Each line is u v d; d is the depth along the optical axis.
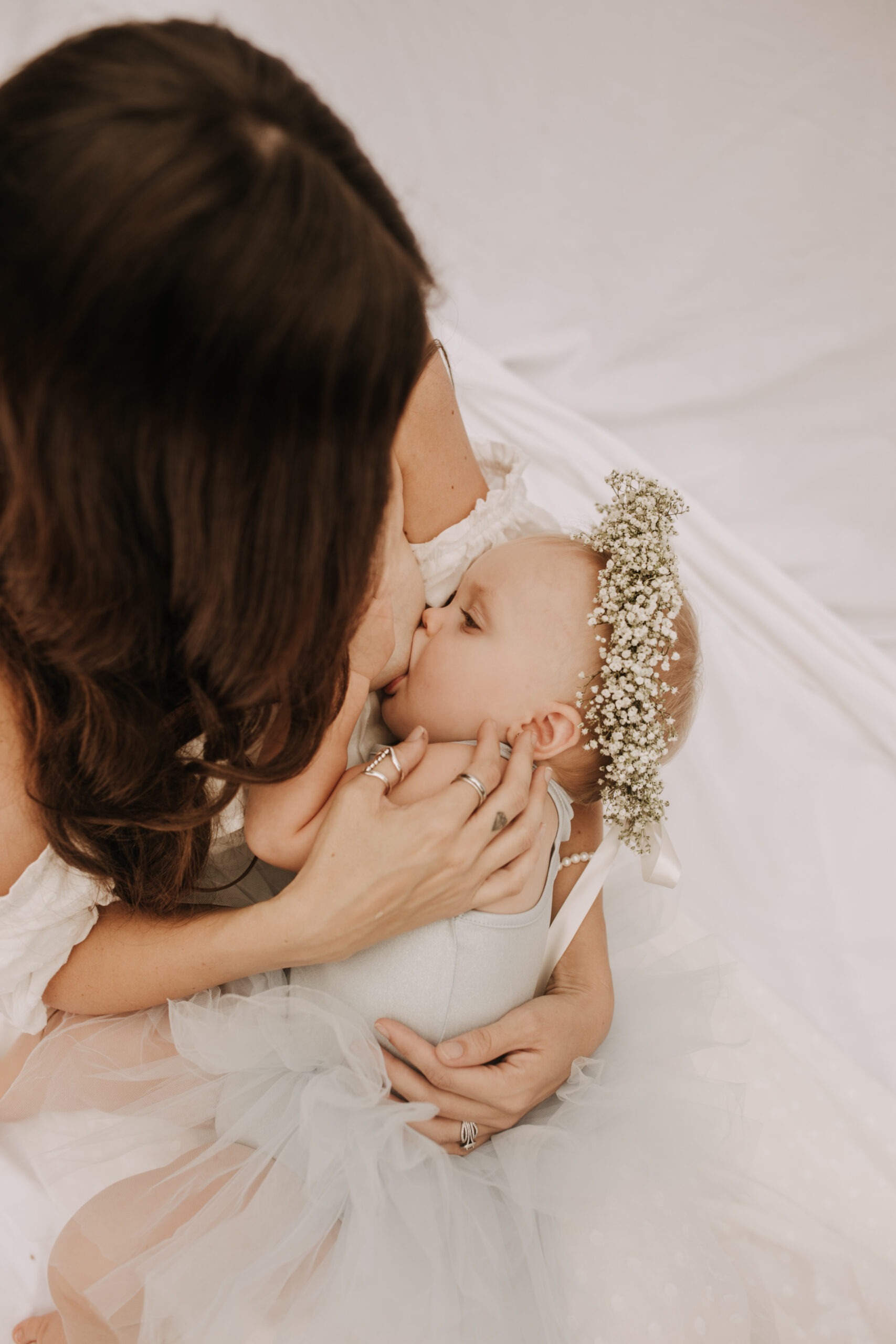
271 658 0.70
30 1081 1.09
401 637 1.18
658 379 2.29
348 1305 0.93
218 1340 0.91
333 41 2.28
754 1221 1.22
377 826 0.92
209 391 0.57
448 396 1.22
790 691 1.95
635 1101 1.15
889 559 2.19
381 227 0.64
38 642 0.68
